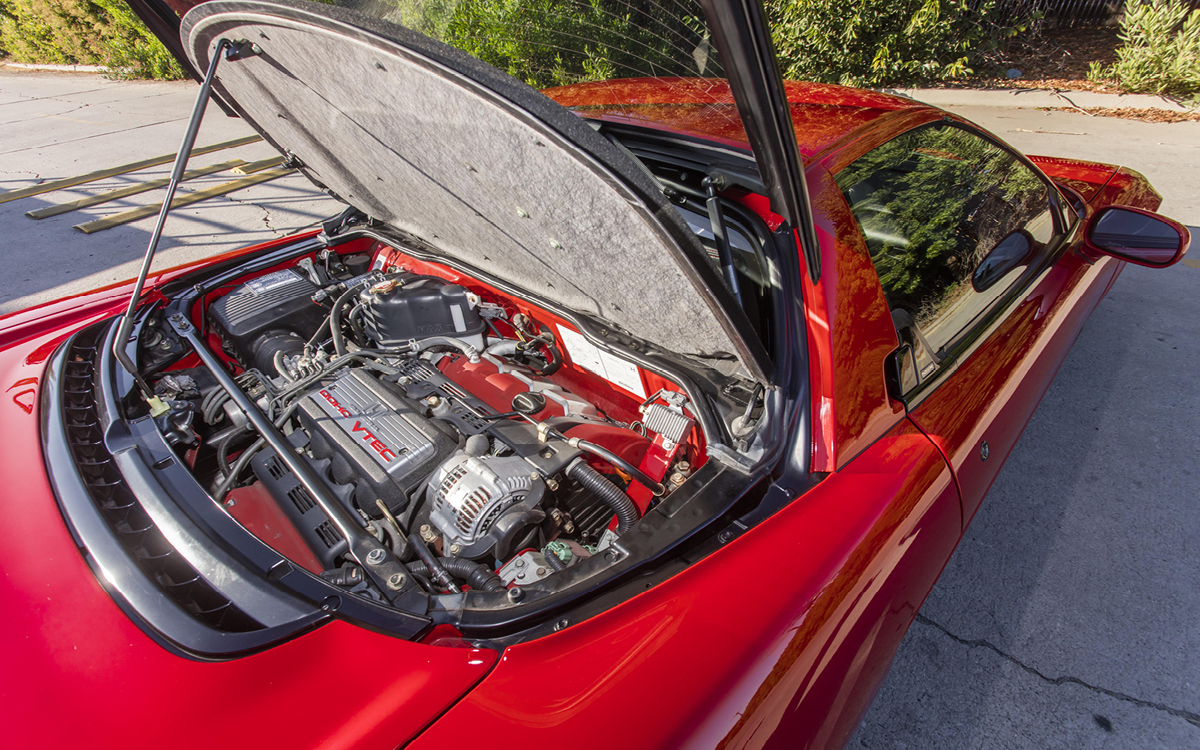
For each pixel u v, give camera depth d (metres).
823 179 1.63
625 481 1.87
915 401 1.74
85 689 1.01
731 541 1.32
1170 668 2.08
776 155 1.14
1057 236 2.59
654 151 1.77
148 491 1.35
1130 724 1.94
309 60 1.24
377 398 1.87
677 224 1.09
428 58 0.96
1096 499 2.72
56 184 7.55
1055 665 2.12
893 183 1.90
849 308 1.51
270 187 6.93
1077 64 8.59
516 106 0.97
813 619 1.23
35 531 1.26
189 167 7.82
